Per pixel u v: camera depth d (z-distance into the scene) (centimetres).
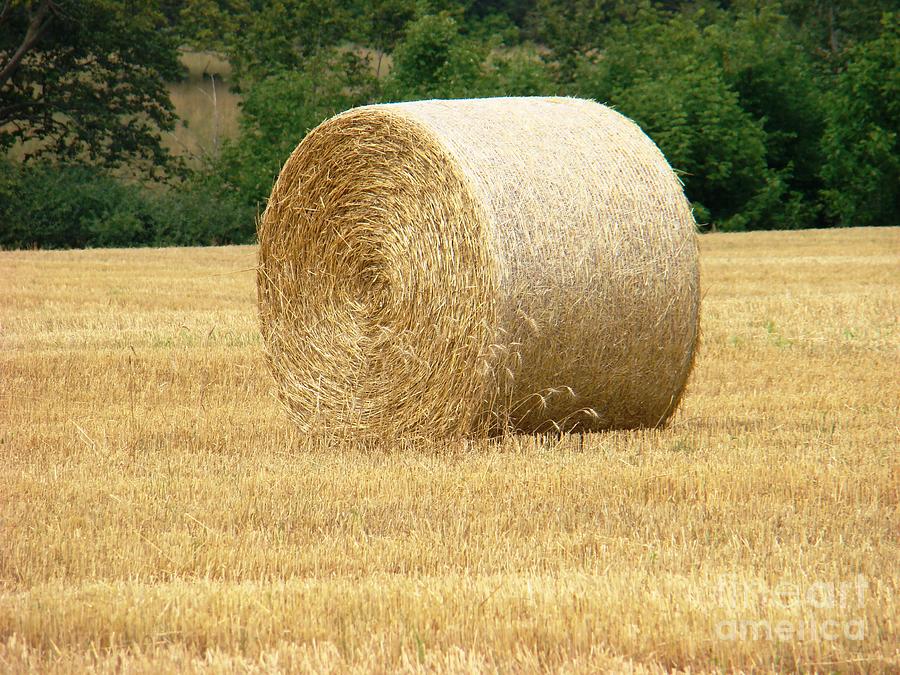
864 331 5416
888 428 3409
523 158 3212
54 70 15412
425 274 3281
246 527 2394
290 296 3716
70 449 3200
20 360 4625
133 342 5131
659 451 3073
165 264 9000
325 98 16050
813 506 2527
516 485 2702
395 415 3384
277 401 3766
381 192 3422
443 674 1634
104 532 2342
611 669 1645
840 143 15600
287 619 1831
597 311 3181
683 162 15612
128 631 1792
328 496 2636
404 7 18825
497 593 1928
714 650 1705
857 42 19550
